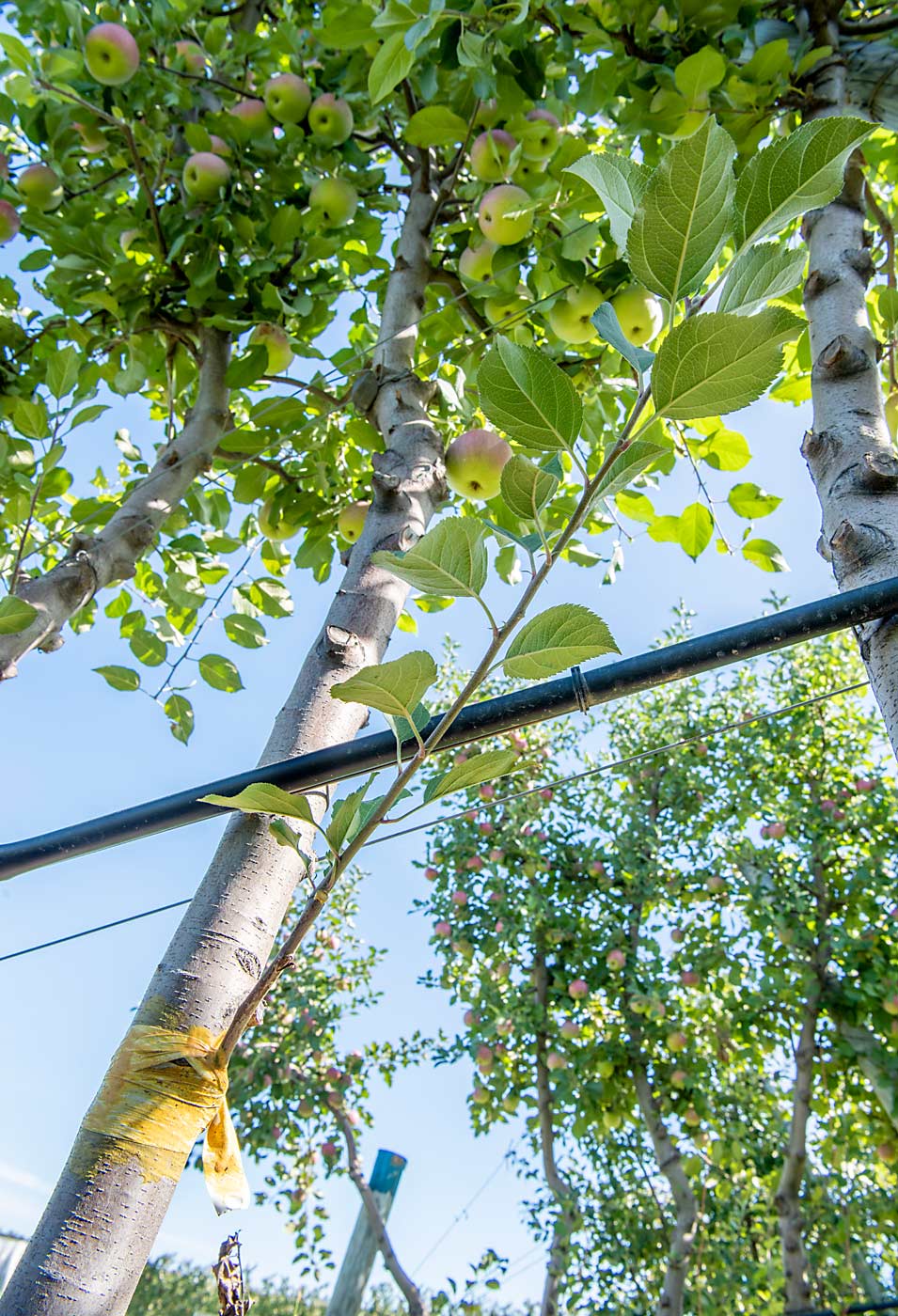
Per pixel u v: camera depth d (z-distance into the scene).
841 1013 4.72
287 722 1.39
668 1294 4.48
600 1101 5.10
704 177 0.65
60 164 2.78
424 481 1.87
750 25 2.35
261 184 2.85
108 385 2.95
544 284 2.54
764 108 2.22
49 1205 0.88
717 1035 5.06
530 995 5.32
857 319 1.58
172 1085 0.94
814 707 5.82
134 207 2.75
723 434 2.76
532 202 2.23
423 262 2.54
